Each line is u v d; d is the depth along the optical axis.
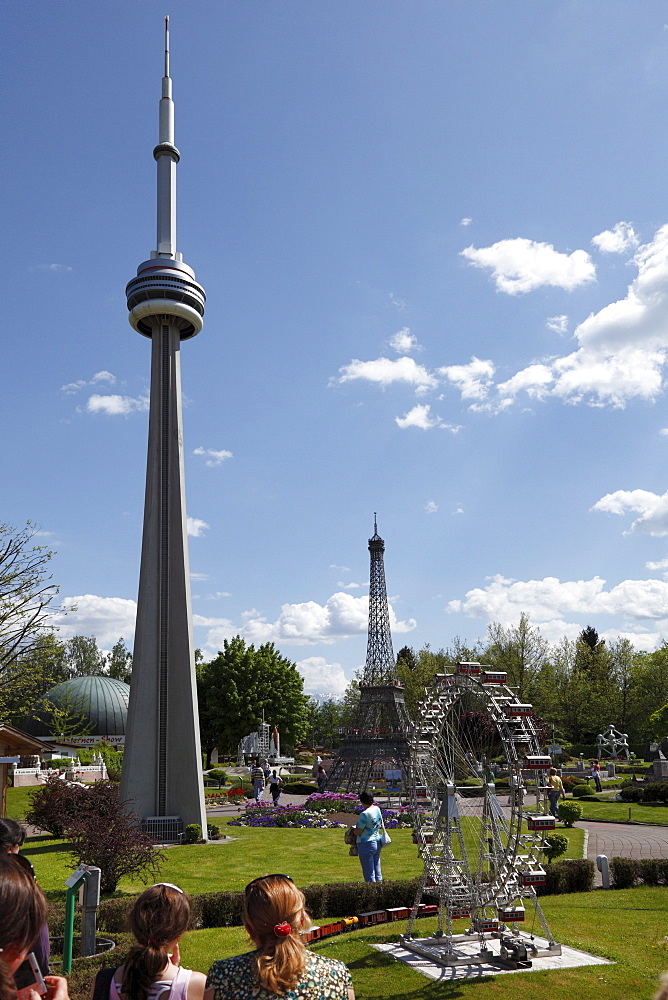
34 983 3.61
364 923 11.88
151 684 29.62
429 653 80.62
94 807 16.48
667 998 3.07
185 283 32.81
